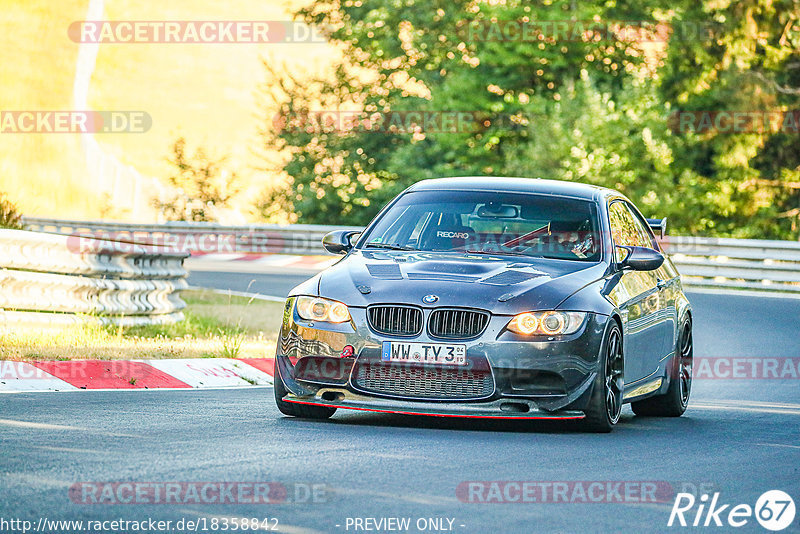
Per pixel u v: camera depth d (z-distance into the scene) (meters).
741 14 108.81
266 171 132.50
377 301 24.41
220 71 156.75
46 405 25.59
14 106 138.00
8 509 15.75
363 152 128.25
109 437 21.61
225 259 94.94
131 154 138.75
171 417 24.62
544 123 106.69
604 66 114.62
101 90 148.50
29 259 36.50
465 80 116.12
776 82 109.00
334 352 24.47
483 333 24.00
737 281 75.81
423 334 24.12
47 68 146.38
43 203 122.88
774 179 111.88
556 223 27.72
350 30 130.62
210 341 40.03
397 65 129.75
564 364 24.11
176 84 153.88
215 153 130.38
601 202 28.62
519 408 24.12
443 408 23.89
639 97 106.81
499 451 21.83
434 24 124.62
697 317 57.00
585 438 24.16
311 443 21.88
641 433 25.50
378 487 18.06
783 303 65.00
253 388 31.55
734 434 25.88
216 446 21.14
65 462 18.95
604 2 114.50
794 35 109.00
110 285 39.53
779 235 108.69
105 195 128.62
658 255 27.30
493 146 117.50
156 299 43.53
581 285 25.36
